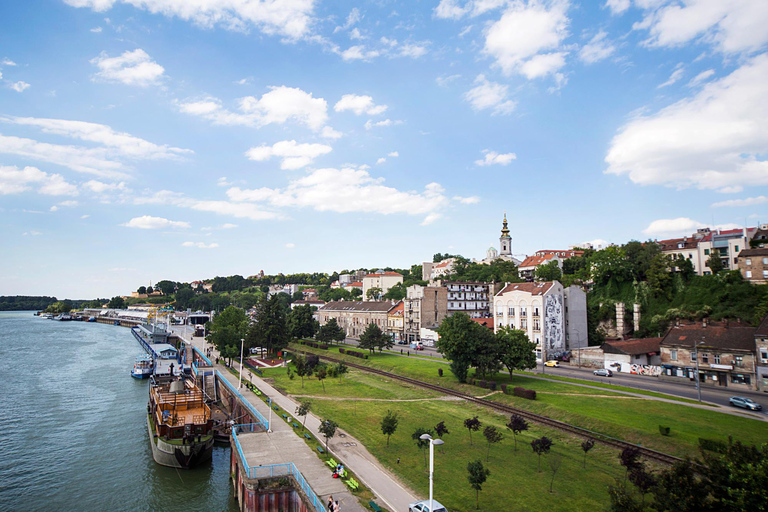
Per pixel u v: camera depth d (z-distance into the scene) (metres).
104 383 98.12
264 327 117.44
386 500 34.44
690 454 41.56
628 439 46.53
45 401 83.00
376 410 61.50
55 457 56.62
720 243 112.00
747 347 69.50
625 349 85.56
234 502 44.56
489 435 42.94
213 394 88.38
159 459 53.97
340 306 174.88
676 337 79.62
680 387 70.56
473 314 148.75
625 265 117.81
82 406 79.81
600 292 122.38
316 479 38.41
